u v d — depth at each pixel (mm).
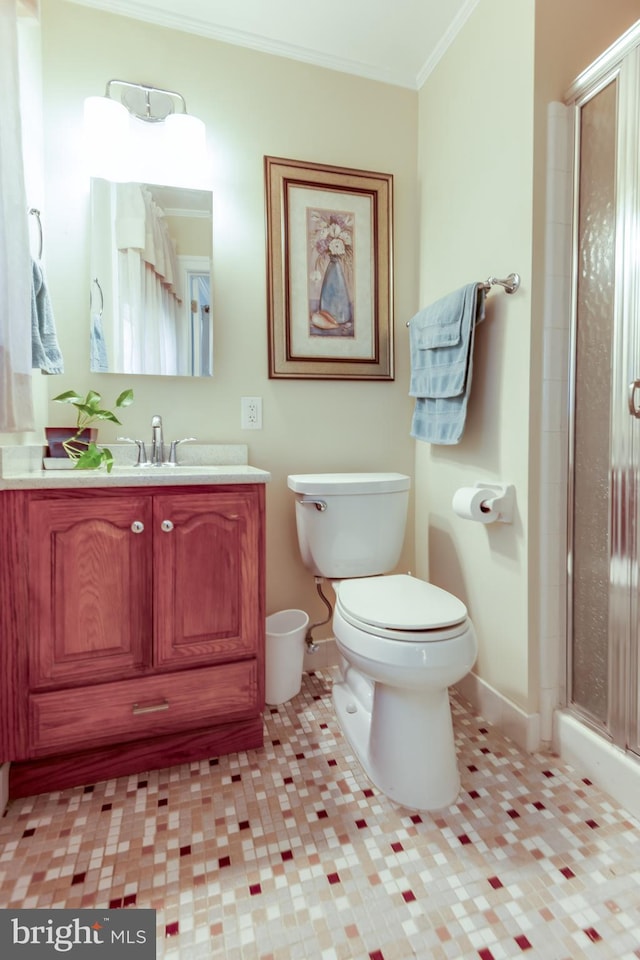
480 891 960
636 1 1450
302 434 1901
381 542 1660
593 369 1295
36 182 1476
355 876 994
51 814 1161
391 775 1217
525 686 1401
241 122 1770
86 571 1220
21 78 1344
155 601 1283
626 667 1190
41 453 1511
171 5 1629
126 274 1656
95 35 1608
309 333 1876
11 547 1157
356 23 1695
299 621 1844
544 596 1393
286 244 1825
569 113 1338
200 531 1319
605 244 1249
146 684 1290
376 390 2002
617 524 1212
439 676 1137
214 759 1375
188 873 1000
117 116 1574
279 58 1806
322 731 1518
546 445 1373
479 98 1575
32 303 1281
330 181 1871
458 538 1740
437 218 1853
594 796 1222
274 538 1890
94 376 1653
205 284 1735
